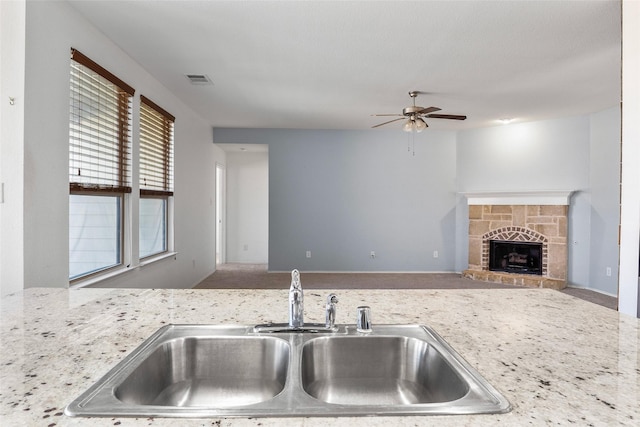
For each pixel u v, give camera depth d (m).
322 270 6.81
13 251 2.13
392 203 6.82
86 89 2.83
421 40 3.13
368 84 4.27
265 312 1.27
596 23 2.82
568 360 0.85
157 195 4.20
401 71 3.85
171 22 2.83
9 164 2.13
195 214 5.55
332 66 3.72
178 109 4.81
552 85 4.27
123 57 3.35
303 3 2.57
